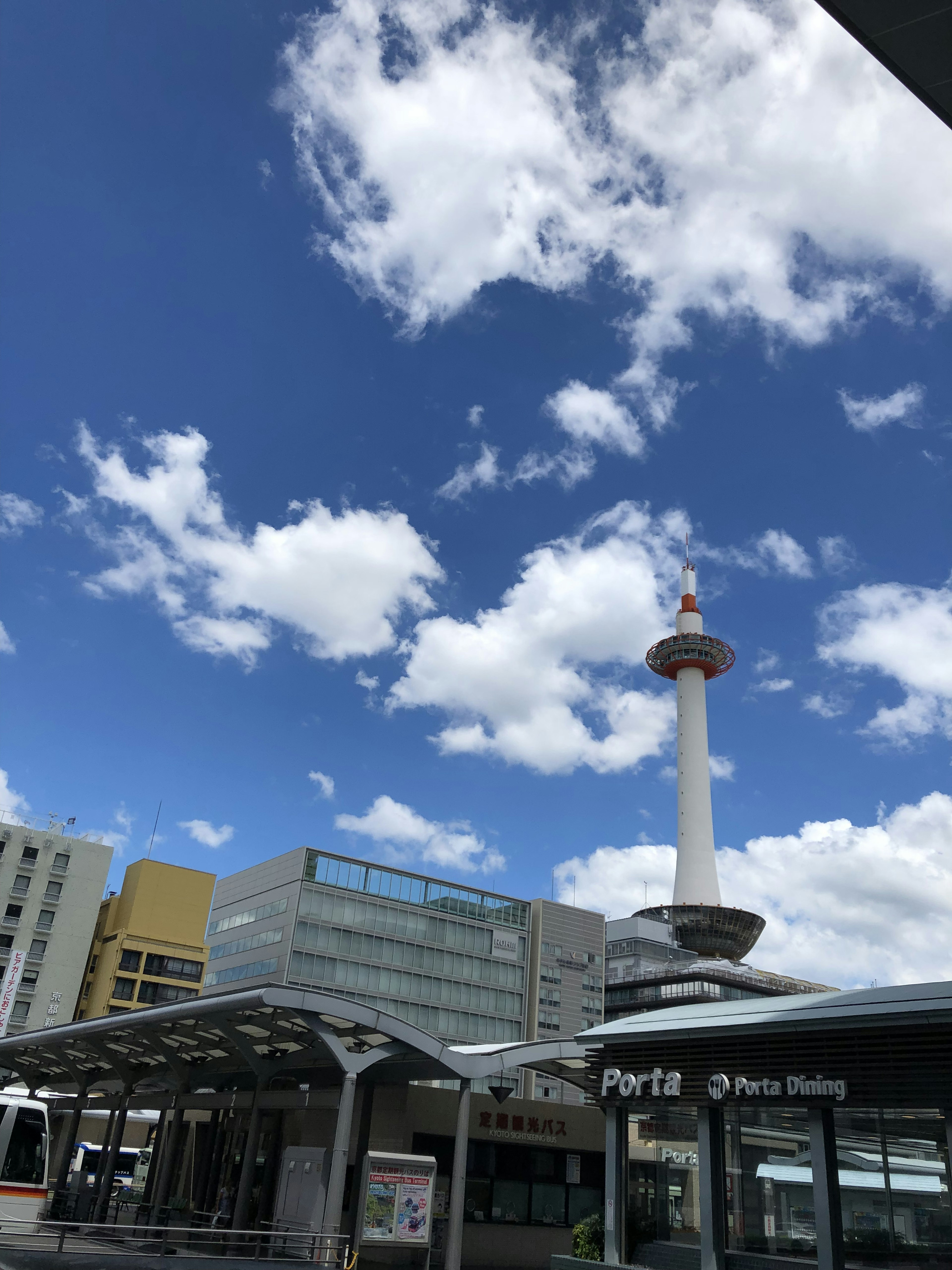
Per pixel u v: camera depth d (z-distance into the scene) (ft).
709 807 467.93
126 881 367.25
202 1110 120.47
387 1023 81.20
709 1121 76.95
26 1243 73.97
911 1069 66.74
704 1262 73.31
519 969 351.25
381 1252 93.86
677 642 483.92
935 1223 63.00
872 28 28.17
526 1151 106.63
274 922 312.71
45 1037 108.88
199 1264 68.33
